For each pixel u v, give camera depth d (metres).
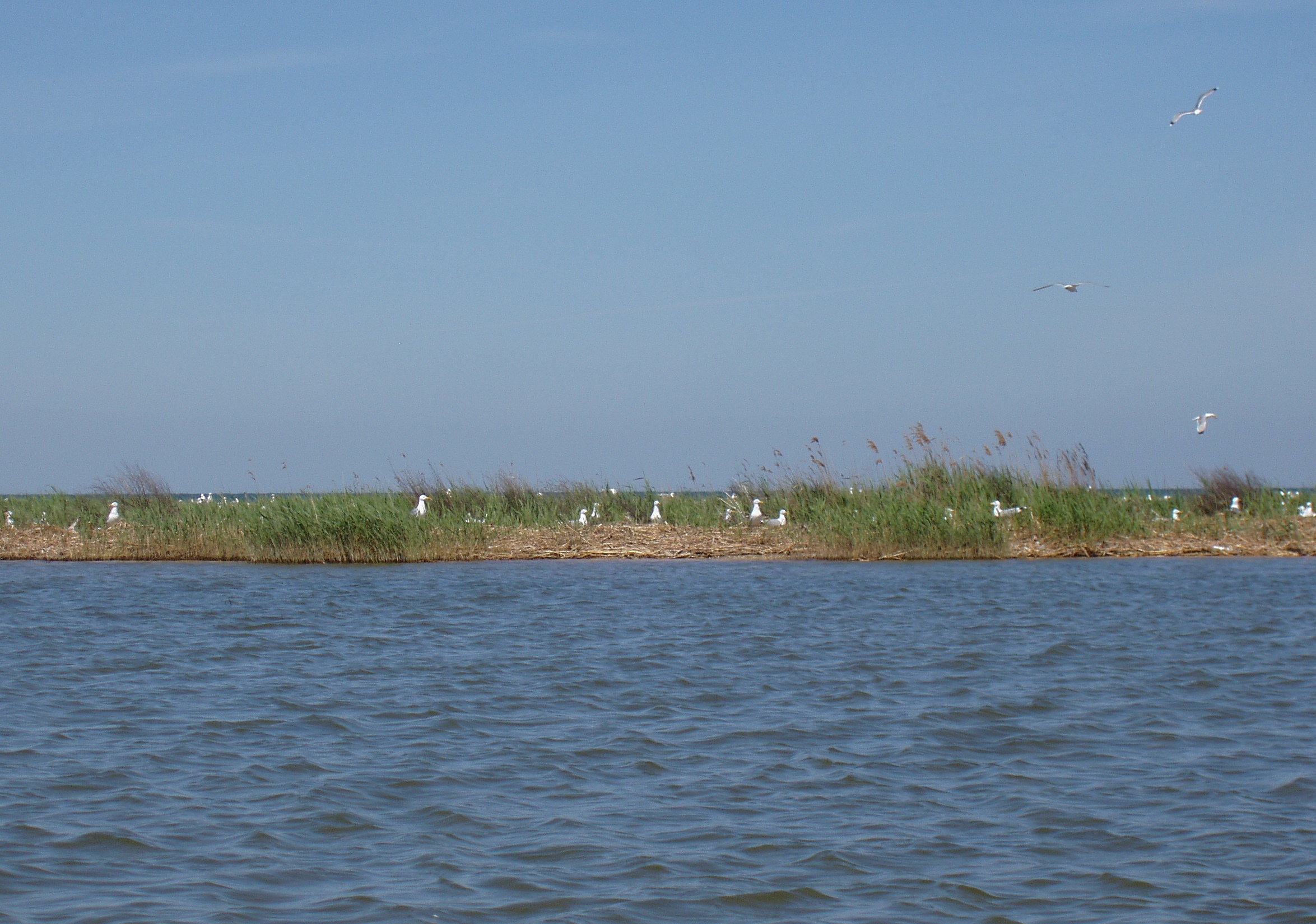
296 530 33.75
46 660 18.42
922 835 10.16
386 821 10.50
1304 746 12.88
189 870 9.30
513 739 13.30
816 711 14.66
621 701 15.30
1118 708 14.76
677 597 25.94
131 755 12.55
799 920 8.45
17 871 9.19
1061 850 9.79
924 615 22.88
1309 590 26.34
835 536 33.78
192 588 27.89
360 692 15.90
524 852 9.74
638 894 8.89
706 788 11.48
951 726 13.86
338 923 8.32
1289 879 9.12
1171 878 9.17
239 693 15.86
